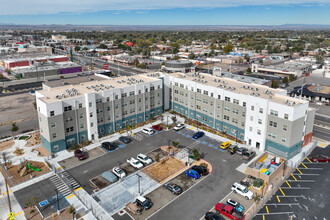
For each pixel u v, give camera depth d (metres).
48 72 175.88
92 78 121.88
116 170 61.75
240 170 63.94
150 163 67.38
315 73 184.38
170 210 50.38
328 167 65.88
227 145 75.12
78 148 74.62
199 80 95.12
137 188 57.25
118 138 81.19
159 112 100.38
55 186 57.75
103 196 54.62
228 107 81.69
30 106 114.94
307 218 48.31
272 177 59.28
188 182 59.28
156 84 95.69
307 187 57.72
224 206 49.19
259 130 73.19
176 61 178.88
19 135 83.12
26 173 62.16
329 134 86.44
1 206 51.25
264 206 51.69
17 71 169.50
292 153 69.56
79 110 75.31
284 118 66.88
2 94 135.12
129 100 88.19
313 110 75.00
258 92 79.50
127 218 48.25
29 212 49.66
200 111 92.81
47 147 72.75
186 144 77.56
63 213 49.44
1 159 68.12
